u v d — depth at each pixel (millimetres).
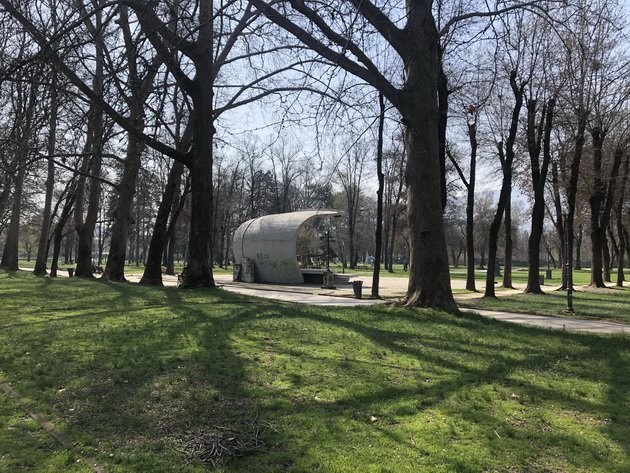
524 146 23438
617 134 25672
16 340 7754
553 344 8453
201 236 16375
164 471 3293
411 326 9727
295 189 71000
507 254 28391
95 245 109938
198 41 15508
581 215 32344
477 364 6703
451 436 4055
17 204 32781
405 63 11961
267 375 5789
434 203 11820
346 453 3625
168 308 11797
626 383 5980
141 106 10680
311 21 10406
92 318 10211
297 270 28656
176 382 5438
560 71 19500
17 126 7352
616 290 26938
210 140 16125
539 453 3779
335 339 8266
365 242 73562
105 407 4609
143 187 39000
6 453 3539
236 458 3531
